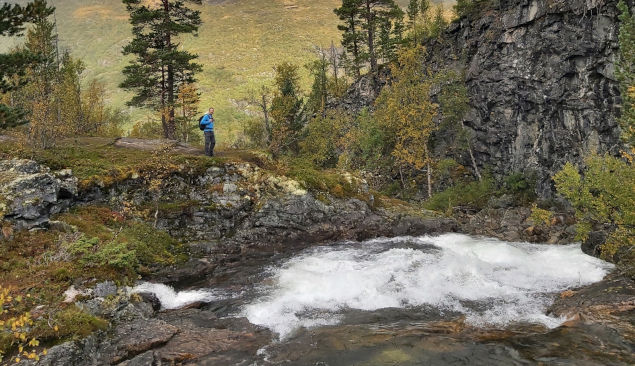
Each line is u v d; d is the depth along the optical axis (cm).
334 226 2112
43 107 1936
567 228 2459
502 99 3447
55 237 1259
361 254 1766
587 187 1758
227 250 1773
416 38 5350
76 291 1012
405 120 3656
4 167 1411
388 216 2358
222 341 945
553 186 2941
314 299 1225
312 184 2203
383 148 4300
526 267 1580
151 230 1688
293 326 1039
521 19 3256
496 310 1126
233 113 15325
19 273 1020
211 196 1948
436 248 1914
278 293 1277
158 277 1423
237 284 1391
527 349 866
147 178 1830
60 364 776
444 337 934
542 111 3058
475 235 2412
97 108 4056
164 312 1150
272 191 2072
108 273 1141
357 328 1001
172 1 3306
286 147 4716
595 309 1067
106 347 884
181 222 1838
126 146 2206
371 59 5209
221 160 2078
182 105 3253
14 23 1124
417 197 3850
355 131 4312
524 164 3241
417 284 1330
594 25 2595
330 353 877
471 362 819
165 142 2438
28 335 797
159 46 3219
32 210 1276
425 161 3647
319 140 4497
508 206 3078
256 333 998
